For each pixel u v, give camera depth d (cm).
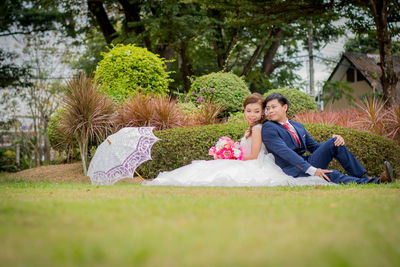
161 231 155
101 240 138
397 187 380
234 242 134
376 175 667
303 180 434
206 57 2073
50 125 1110
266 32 1714
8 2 1644
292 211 207
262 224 169
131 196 298
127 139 519
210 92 995
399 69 2244
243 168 444
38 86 1611
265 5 1277
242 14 1380
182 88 1988
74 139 809
